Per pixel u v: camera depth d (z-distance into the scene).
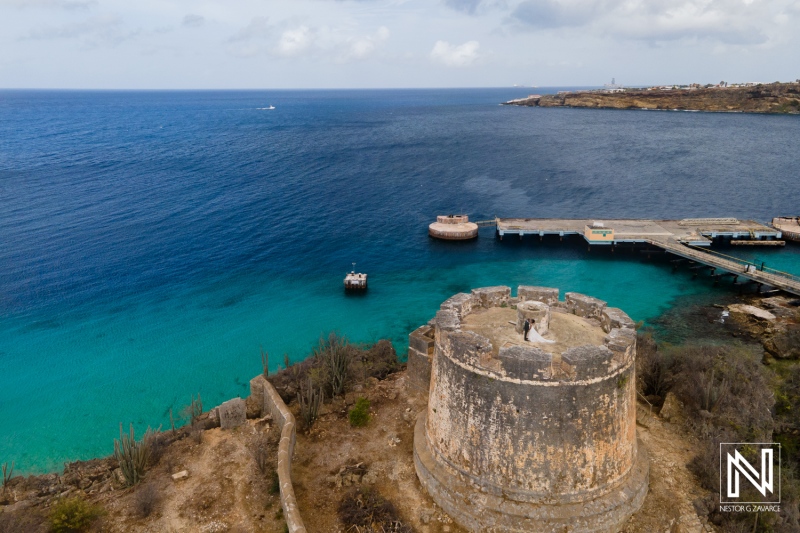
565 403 21.66
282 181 124.50
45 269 69.50
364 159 157.25
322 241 85.75
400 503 25.66
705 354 37.38
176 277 69.69
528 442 22.09
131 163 139.38
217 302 63.47
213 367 50.03
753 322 56.44
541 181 129.25
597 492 22.91
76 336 54.50
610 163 149.62
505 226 90.06
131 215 92.94
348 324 59.22
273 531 25.27
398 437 31.17
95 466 33.47
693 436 30.33
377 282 71.19
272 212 99.44
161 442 33.03
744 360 36.97
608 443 22.84
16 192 104.56
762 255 78.75
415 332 36.72
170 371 49.19
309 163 148.25
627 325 25.09
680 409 32.91
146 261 74.06
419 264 77.88
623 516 23.41
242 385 47.34
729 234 84.12
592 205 108.06
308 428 32.59
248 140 197.50
